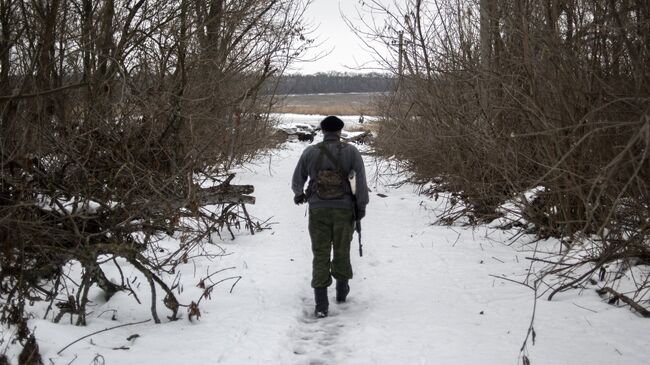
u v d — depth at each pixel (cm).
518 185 790
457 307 566
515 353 450
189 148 761
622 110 555
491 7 840
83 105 675
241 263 737
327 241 580
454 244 825
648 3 539
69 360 423
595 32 605
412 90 1130
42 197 574
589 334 480
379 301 600
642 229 567
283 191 1362
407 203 1215
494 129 829
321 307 561
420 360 444
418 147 1238
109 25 730
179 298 589
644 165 553
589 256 623
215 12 916
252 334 500
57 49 667
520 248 786
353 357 460
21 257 479
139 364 428
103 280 565
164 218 625
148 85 817
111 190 584
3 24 595
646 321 502
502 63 809
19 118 597
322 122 599
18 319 441
